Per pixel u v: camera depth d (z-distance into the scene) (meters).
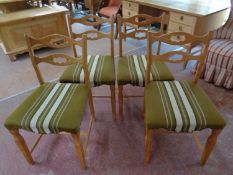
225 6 2.27
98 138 1.52
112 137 1.53
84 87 1.32
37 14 2.63
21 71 2.42
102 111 1.79
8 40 2.52
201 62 1.25
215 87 2.05
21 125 1.04
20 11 2.78
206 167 1.30
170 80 1.43
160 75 1.43
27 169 1.31
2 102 1.90
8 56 2.67
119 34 1.59
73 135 1.07
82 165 1.27
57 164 1.34
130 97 1.87
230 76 1.91
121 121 1.68
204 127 1.03
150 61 1.25
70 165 1.33
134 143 1.48
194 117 1.03
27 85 2.16
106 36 1.59
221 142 1.46
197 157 1.36
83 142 1.48
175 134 1.53
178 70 2.35
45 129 1.03
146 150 1.24
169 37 1.17
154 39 1.17
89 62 1.60
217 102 1.84
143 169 1.29
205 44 1.18
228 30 2.04
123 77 1.41
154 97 1.19
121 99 1.57
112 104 1.58
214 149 1.41
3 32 2.44
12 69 2.47
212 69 2.01
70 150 1.43
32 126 1.03
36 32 2.71
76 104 1.15
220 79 1.99
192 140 1.49
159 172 1.28
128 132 1.57
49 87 1.32
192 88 1.27
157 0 2.59
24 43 2.68
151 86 1.31
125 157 1.37
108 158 1.37
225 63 1.87
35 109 1.12
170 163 1.33
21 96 1.99
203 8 2.19
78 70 1.49
